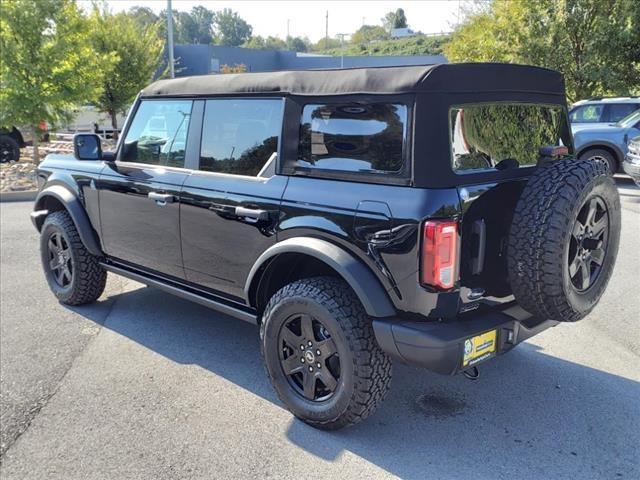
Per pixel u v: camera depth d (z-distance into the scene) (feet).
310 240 10.45
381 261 9.59
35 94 42.24
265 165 11.68
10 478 9.63
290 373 11.29
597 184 9.72
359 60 149.89
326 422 10.71
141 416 11.46
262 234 11.43
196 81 13.57
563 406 11.84
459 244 9.32
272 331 11.16
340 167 10.35
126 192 14.85
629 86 54.65
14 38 42.45
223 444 10.55
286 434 10.87
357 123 10.11
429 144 9.25
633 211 30.81
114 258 16.19
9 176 42.37
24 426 11.10
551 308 9.64
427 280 9.20
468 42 69.51
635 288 18.89
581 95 55.62
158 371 13.42
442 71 9.37
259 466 9.91
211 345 14.90
